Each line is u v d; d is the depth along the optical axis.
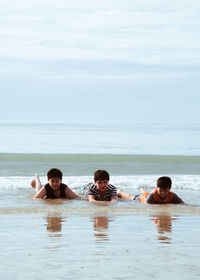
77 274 3.39
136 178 12.80
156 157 21.97
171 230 5.34
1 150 28.27
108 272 3.45
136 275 3.37
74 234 5.02
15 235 4.93
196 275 3.37
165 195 8.26
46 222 5.91
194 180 12.30
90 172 15.74
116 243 4.52
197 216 6.62
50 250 4.18
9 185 11.11
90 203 8.14
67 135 53.12
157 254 4.03
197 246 4.39
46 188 8.85
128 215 6.67
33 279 3.26
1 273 3.40
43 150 28.42
